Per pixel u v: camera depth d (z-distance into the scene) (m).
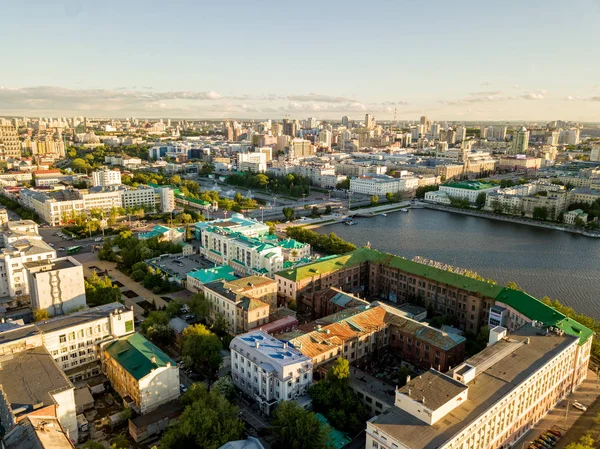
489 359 196.12
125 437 186.38
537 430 194.75
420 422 158.62
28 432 148.25
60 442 145.62
